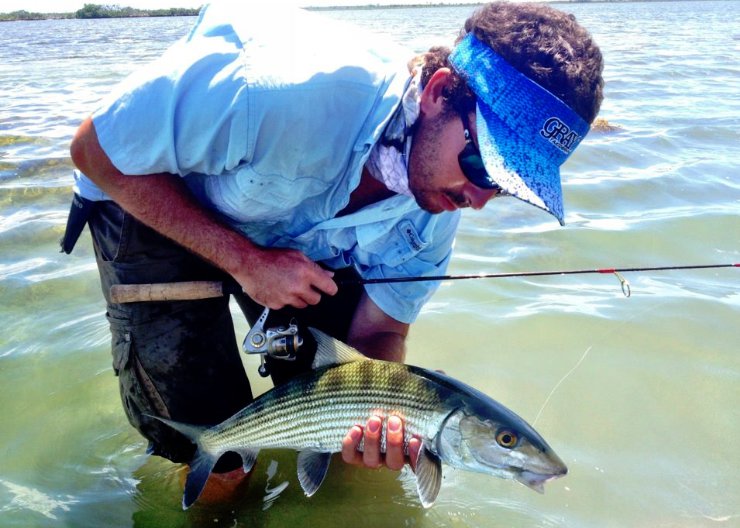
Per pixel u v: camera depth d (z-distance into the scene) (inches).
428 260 43.2
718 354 53.4
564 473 33.2
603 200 84.7
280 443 38.4
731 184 90.0
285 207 37.5
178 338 40.6
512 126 31.3
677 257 69.3
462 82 31.9
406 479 44.2
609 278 65.8
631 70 210.8
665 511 39.9
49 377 52.5
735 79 187.2
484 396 34.9
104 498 42.3
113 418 48.9
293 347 39.8
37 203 85.5
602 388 50.2
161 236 39.0
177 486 43.5
